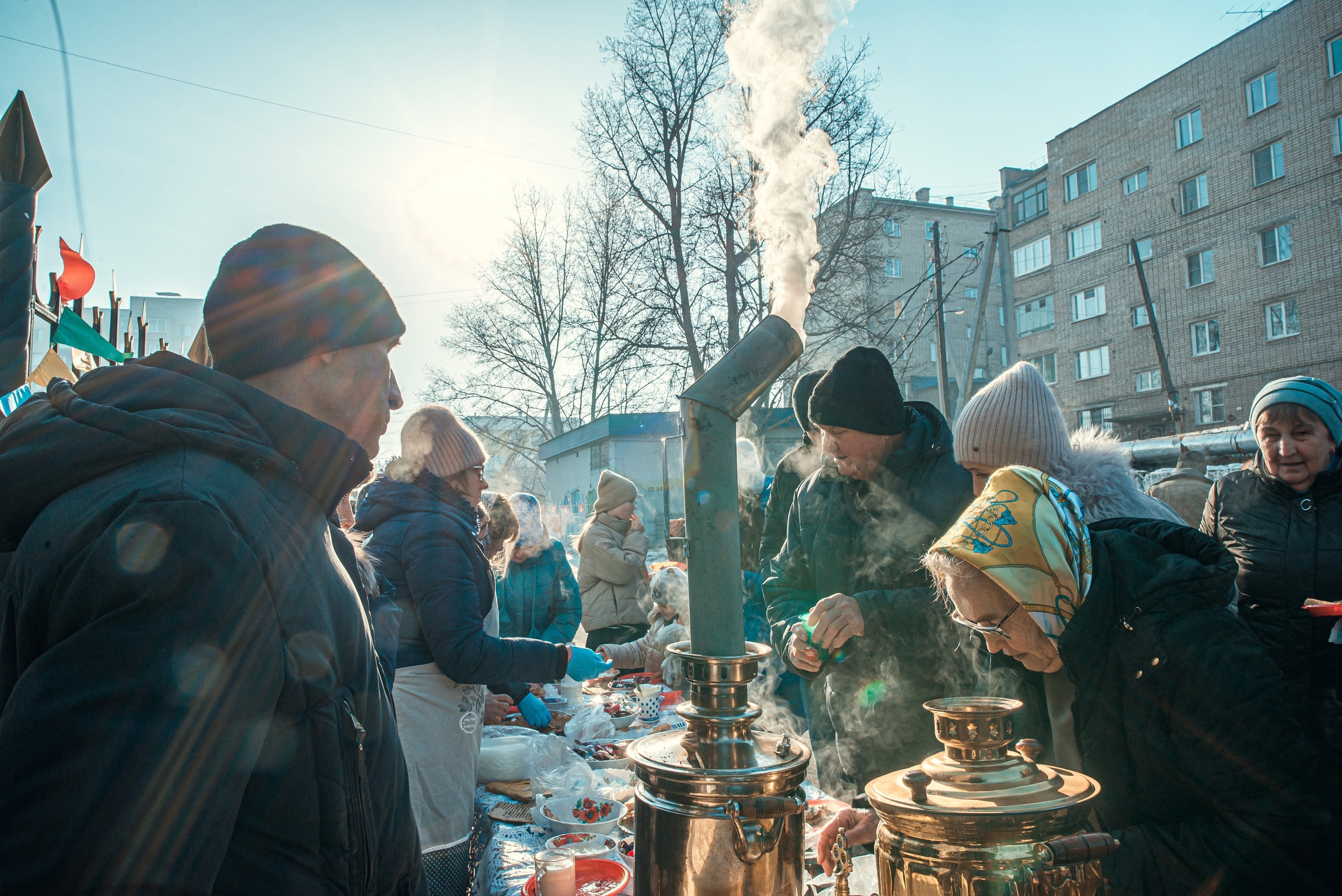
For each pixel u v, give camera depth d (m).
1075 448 1.48
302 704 0.72
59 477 0.67
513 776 2.11
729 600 0.76
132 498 0.65
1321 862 0.84
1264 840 0.84
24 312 1.73
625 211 16.77
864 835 1.28
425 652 1.80
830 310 15.49
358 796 0.77
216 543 0.65
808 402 2.33
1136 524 1.08
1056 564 0.96
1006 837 0.75
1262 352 22.12
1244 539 2.10
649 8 13.23
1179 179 24.06
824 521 1.98
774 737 0.84
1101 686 0.97
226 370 0.87
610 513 4.49
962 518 1.05
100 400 0.72
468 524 1.93
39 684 0.59
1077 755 1.07
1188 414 24.02
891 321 18.00
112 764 0.57
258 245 0.88
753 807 0.71
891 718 1.71
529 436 27.39
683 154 14.59
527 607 3.72
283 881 0.70
